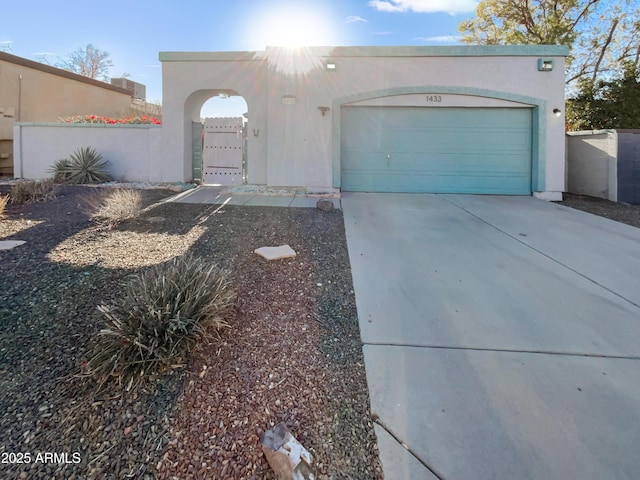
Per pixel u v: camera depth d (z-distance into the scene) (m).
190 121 11.19
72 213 6.84
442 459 1.96
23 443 2.00
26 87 13.48
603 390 2.46
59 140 11.47
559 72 9.87
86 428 2.10
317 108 10.23
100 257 4.45
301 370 2.61
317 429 2.14
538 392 2.44
